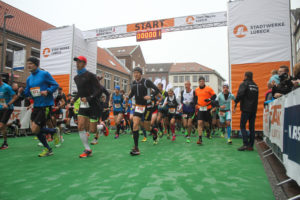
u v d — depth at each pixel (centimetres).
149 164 351
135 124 443
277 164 352
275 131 371
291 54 760
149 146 561
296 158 223
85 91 419
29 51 1844
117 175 286
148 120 538
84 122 419
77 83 424
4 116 516
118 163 358
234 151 480
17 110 788
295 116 233
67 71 1192
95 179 269
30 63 418
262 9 795
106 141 678
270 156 418
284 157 277
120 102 805
